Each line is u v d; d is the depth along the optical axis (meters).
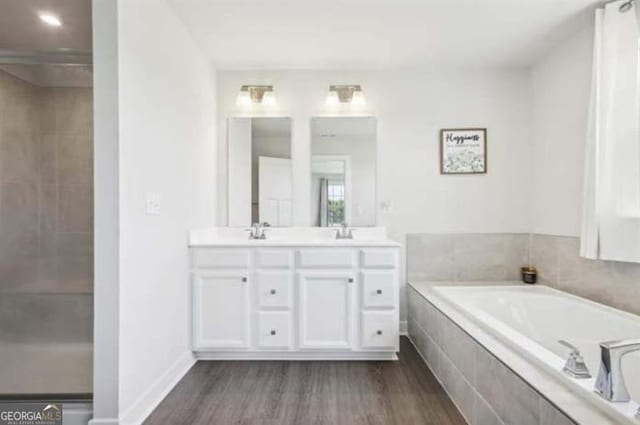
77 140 3.24
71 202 3.21
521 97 3.45
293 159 3.47
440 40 2.93
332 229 3.44
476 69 3.46
